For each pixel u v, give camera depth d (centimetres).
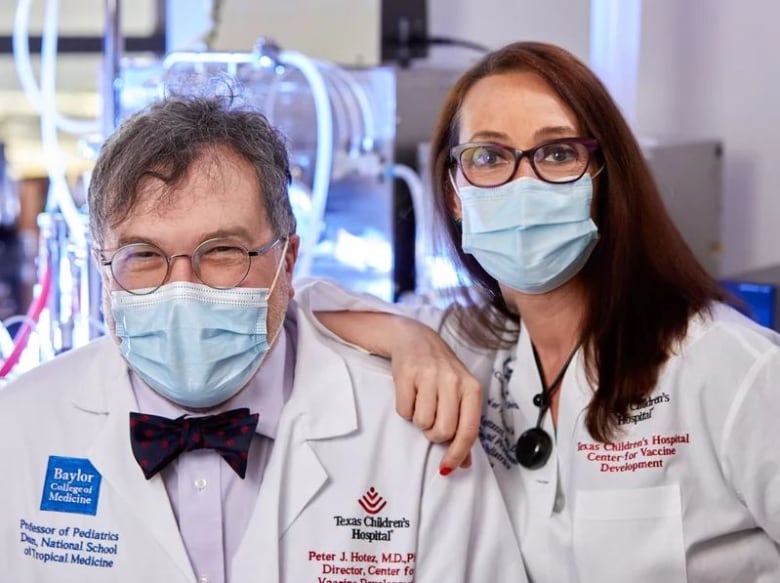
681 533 148
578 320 161
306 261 210
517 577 151
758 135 285
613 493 151
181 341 134
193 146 133
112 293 135
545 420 163
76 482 143
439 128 163
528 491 160
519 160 151
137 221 131
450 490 148
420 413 145
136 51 437
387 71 235
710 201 270
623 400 152
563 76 151
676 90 295
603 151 152
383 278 238
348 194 233
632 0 261
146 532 141
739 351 147
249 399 148
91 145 199
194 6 281
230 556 143
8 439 146
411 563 145
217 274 135
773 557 151
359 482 146
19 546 142
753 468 144
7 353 199
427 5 308
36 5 373
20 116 441
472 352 175
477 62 160
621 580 150
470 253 163
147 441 139
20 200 405
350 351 159
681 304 155
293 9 269
